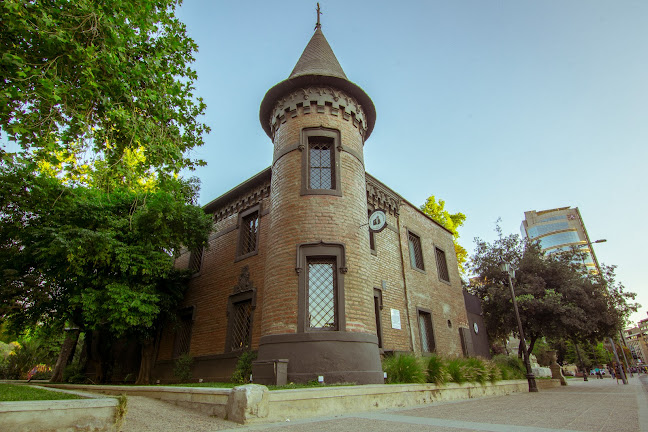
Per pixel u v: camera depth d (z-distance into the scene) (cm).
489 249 2258
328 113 1233
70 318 1408
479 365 1184
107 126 724
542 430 457
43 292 1312
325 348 881
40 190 1140
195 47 836
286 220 1080
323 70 1321
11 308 1334
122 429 456
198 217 1431
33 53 619
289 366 871
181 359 1380
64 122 662
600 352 6025
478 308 2073
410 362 924
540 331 1884
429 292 1645
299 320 932
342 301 964
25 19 559
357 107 1295
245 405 514
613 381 3262
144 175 835
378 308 1303
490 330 2198
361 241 1087
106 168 838
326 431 450
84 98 650
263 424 513
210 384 952
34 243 1191
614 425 507
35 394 565
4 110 586
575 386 2061
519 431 448
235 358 1215
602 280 1997
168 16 790
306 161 1157
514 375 1584
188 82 830
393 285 1426
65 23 604
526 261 2050
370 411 676
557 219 12738
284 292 984
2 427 346
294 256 1019
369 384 837
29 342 2452
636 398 1064
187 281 1652
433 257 1802
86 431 403
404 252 1563
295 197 1104
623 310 2020
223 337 1324
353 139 1245
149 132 736
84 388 1005
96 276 1268
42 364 2594
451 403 841
